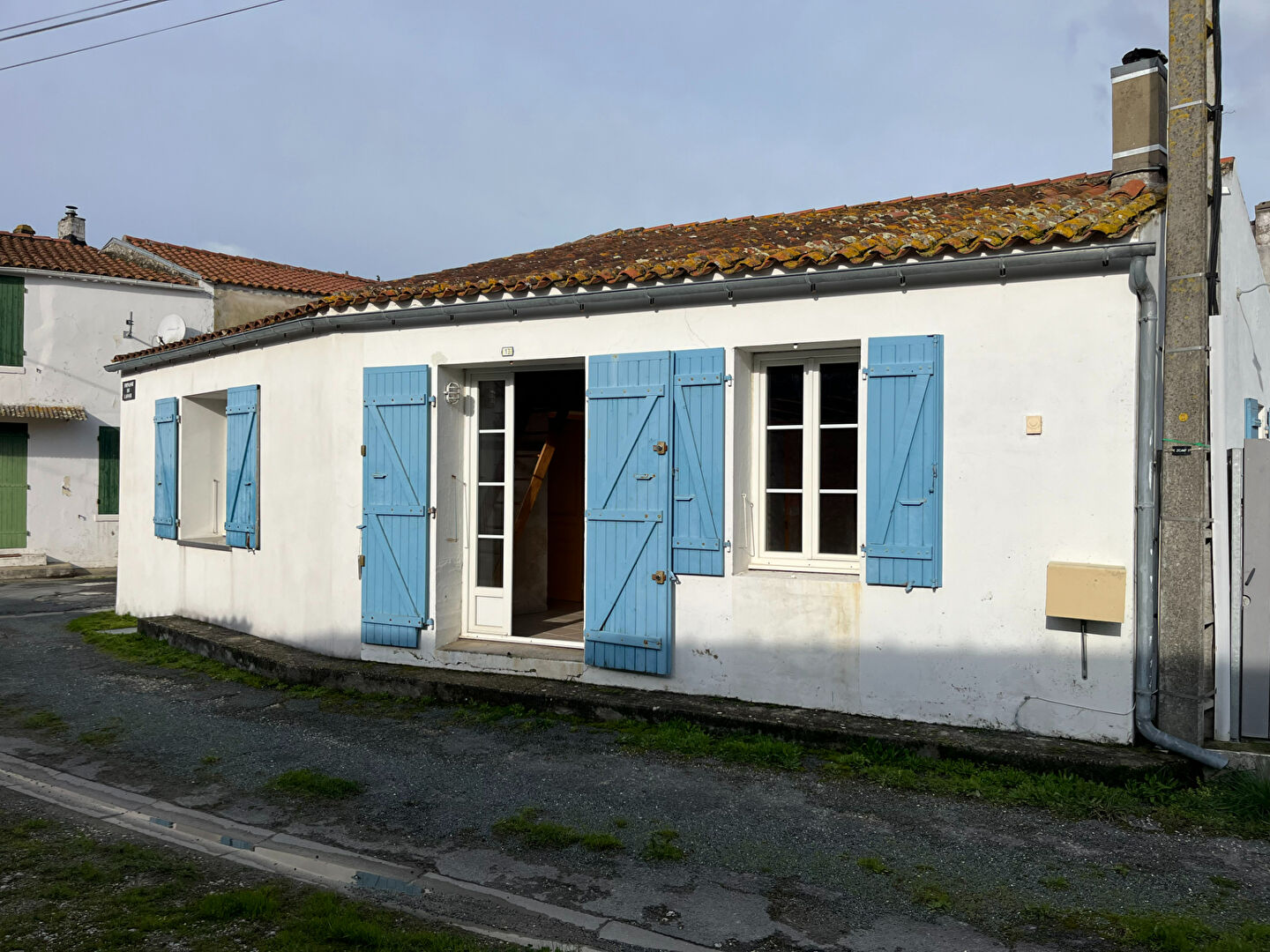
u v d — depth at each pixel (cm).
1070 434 543
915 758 541
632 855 434
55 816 486
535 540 945
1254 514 539
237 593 920
